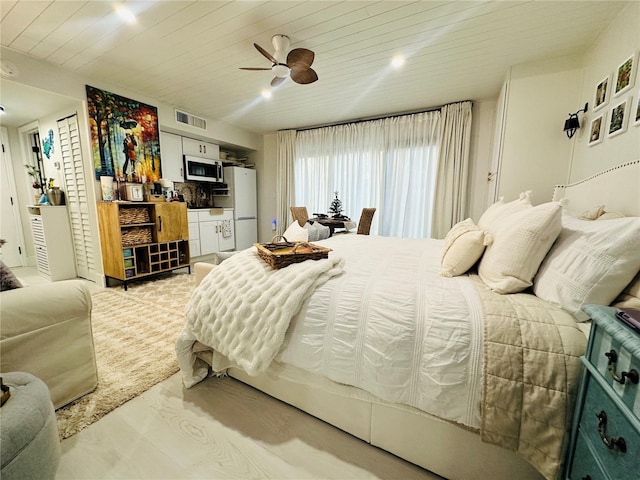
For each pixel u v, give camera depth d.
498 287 1.10
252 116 4.38
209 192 5.32
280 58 2.30
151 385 1.50
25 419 0.77
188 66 2.74
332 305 1.12
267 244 1.65
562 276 0.97
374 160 4.42
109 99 3.12
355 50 2.44
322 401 1.24
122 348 1.86
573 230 1.08
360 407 1.15
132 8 1.89
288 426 1.25
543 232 1.09
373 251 1.89
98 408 1.31
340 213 4.27
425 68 2.77
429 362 0.91
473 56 2.53
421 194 4.14
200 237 4.46
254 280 1.30
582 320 0.90
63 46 2.37
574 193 1.92
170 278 3.62
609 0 1.77
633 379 0.53
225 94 3.46
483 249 1.32
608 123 1.92
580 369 0.77
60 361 1.26
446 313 0.96
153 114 3.59
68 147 3.21
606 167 1.93
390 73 2.88
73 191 3.32
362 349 1.02
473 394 0.86
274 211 5.56
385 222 4.41
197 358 1.58
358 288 1.15
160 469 1.05
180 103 3.79
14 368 1.11
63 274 3.47
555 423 0.77
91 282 3.40
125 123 3.29
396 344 0.96
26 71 2.50
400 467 1.07
